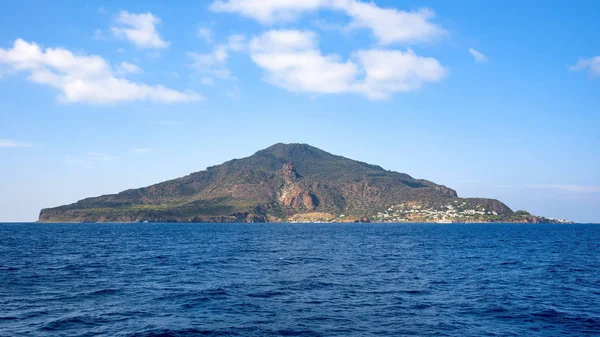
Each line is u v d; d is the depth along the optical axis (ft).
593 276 178.40
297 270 193.57
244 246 370.12
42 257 251.80
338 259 250.98
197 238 526.16
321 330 91.09
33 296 125.18
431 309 111.75
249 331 89.76
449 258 260.62
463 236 610.24
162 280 159.22
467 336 87.71
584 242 465.47
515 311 109.91
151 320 97.76
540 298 127.54
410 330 91.61
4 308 108.37
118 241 447.83
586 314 107.04
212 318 100.17
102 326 92.43
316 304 116.78
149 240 473.26
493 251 321.93
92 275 172.24
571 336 88.63
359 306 114.62
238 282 155.02
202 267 203.00
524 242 457.27
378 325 95.45
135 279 161.58
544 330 92.84
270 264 219.20
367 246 380.78
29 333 86.53
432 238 545.03
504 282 159.63
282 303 117.70
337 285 150.10
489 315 105.60
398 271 192.65
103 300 120.37
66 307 110.63
